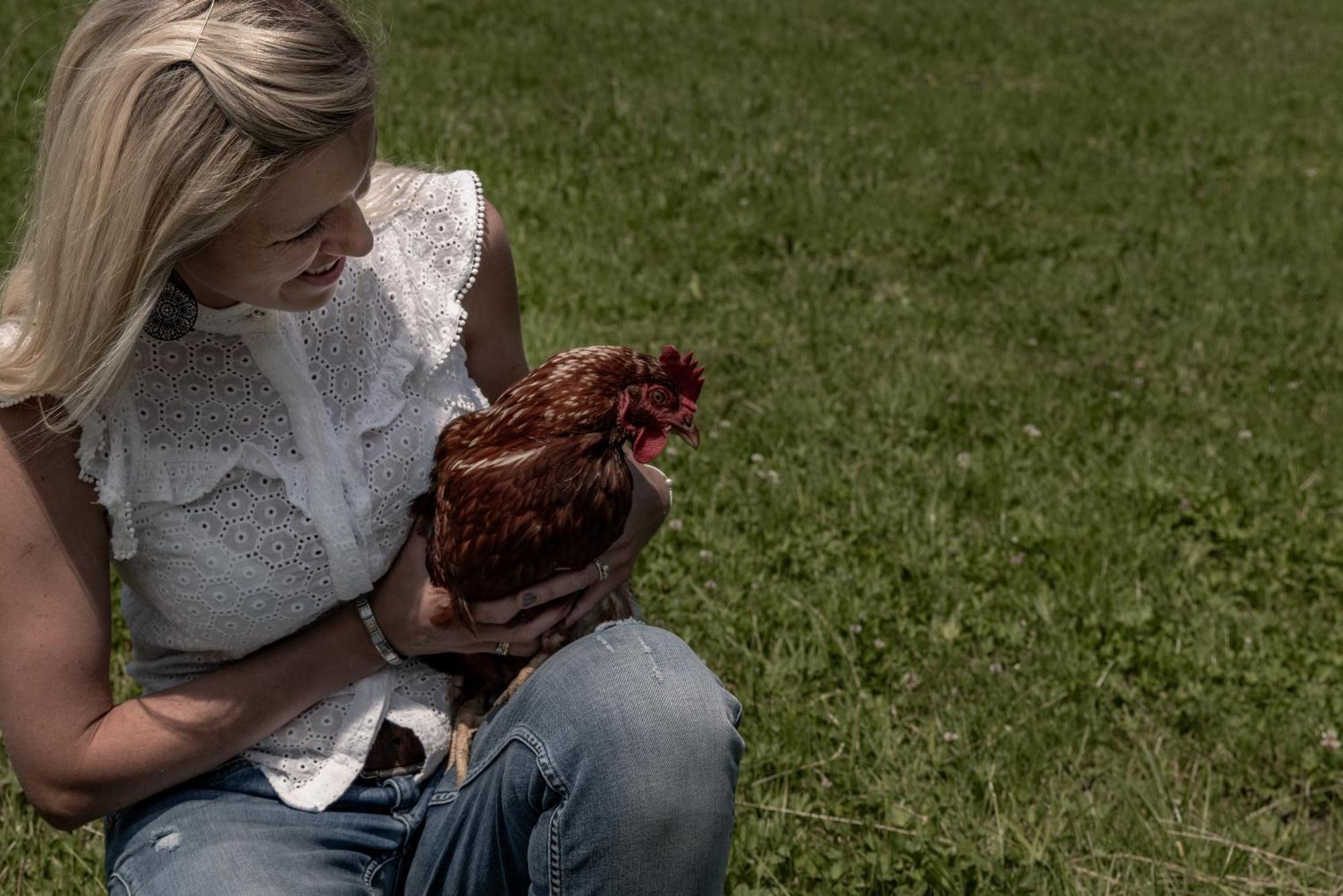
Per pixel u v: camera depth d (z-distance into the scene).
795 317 6.44
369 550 1.98
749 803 3.07
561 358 2.11
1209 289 7.27
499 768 1.93
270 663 1.93
